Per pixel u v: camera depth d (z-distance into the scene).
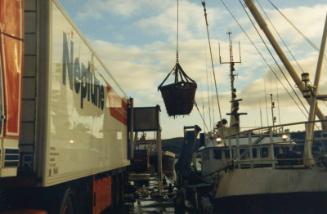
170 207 19.16
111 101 13.38
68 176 7.68
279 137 17.67
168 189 24.56
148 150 34.12
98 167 10.79
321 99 15.12
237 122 24.36
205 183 19.75
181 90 16.20
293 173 13.12
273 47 16.61
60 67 7.17
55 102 6.83
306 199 12.94
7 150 5.45
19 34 5.97
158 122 23.33
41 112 6.36
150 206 19.58
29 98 6.37
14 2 5.84
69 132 7.77
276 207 13.13
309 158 13.31
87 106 9.49
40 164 6.27
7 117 5.47
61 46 7.26
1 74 5.38
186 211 17.83
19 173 6.20
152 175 36.78
